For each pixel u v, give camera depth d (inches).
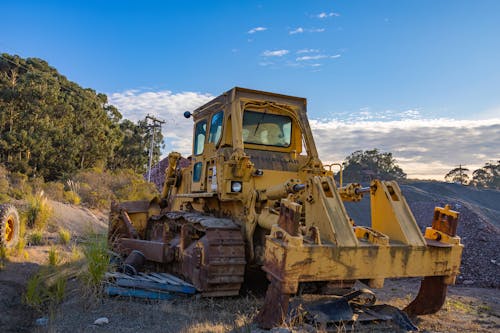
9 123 1267.2
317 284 219.6
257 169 247.6
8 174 859.4
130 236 319.3
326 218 170.7
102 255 231.6
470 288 307.3
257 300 224.5
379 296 255.0
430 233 196.4
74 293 226.1
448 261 182.5
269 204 228.5
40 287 225.5
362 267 166.9
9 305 204.8
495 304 247.8
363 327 173.0
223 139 258.7
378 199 197.6
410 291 274.7
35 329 177.6
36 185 789.9
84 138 1428.4
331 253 162.2
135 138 1964.8
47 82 1423.5
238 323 178.9
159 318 191.6
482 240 396.2
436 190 1105.4
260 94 267.3
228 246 219.5
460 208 496.7
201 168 284.0
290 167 259.9
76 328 177.3
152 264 288.2
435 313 204.1
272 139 273.6
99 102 1657.2
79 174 1056.2
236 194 240.8
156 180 1375.5
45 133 1243.2
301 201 217.2
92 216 674.8
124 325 181.8
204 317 194.9
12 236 315.9
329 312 177.3
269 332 160.4
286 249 156.6
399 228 182.7
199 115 307.0
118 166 1895.9
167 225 295.9
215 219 243.3
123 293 219.0
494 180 2359.7
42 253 335.3
